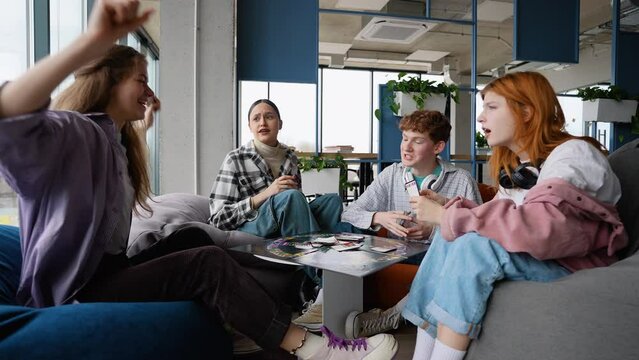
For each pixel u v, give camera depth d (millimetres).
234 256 1906
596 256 1144
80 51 786
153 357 1074
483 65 9789
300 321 1876
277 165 2576
